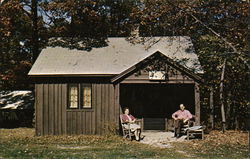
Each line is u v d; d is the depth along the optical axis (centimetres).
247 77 2250
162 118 2206
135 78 1972
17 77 2897
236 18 2189
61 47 2312
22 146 1609
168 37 2355
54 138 1897
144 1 2309
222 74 2108
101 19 3084
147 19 2366
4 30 2633
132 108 2222
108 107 2023
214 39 2108
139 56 2181
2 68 2908
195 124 1927
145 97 2227
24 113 2784
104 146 1609
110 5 3189
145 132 2161
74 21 2861
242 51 1964
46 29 3077
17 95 2991
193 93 2203
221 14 2222
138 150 1479
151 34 2402
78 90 2042
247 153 1389
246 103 2234
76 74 2003
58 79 2045
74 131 2028
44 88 2045
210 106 2341
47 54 2227
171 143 1692
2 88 3203
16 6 2636
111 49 2278
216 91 2367
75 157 1288
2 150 1470
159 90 2225
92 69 2044
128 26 3167
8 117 2766
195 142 1703
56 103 2041
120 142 1741
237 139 1791
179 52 2188
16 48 3050
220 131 2167
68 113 2036
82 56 2194
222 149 1493
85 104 2041
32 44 3036
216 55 2048
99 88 2034
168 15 2186
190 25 2211
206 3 2162
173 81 1956
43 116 2036
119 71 2022
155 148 1543
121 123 1955
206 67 2250
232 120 2388
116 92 1984
